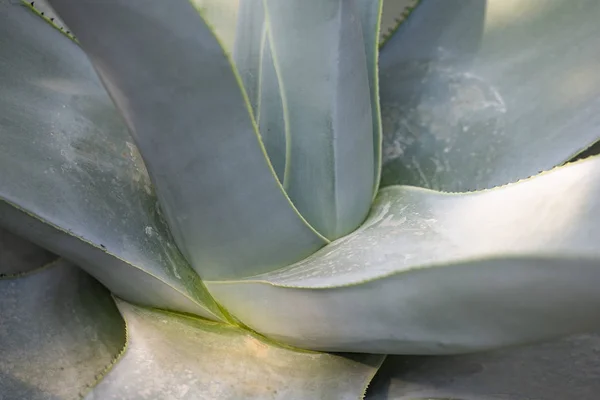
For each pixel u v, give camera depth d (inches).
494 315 45.6
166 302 53.4
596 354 54.7
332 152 50.9
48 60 55.7
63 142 53.4
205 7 57.6
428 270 45.1
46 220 50.0
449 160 57.0
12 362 53.5
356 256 49.3
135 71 44.6
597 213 43.7
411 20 57.8
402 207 52.8
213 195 49.0
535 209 45.0
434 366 54.3
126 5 42.7
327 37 48.8
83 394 51.1
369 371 51.8
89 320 55.8
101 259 51.5
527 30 56.4
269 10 50.1
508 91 56.7
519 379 53.9
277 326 51.3
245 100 46.2
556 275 43.3
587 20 55.4
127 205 52.9
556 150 55.3
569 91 55.7
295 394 50.8
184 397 50.3
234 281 51.8
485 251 43.8
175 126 46.5
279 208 49.9
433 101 57.7
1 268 59.2
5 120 52.6
